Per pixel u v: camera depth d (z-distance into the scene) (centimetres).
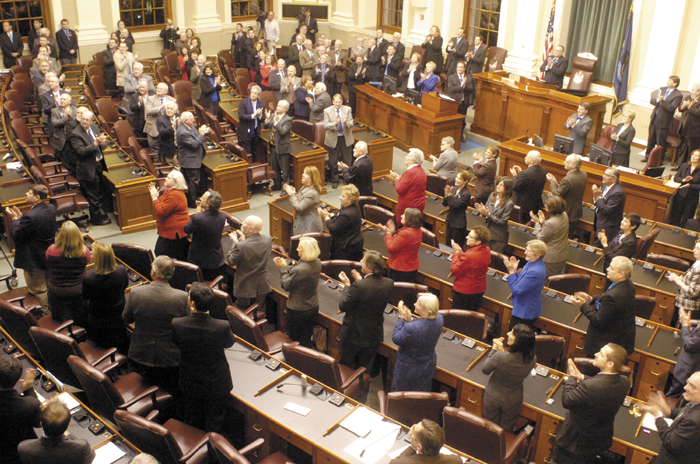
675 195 898
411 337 460
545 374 498
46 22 1562
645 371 552
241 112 1062
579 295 531
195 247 658
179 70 1542
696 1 1138
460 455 401
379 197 898
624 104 1280
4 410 367
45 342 475
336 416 434
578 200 810
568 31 1366
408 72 1380
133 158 959
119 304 518
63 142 980
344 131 1053
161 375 504
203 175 968
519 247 750
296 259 717
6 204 776
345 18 1891
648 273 696
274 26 1803
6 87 1244
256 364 489
